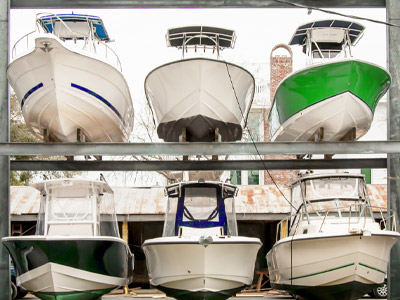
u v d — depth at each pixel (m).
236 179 20.56
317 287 9.52
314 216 10.65
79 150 9.03
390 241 9.13
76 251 9.02
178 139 10.75
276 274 10.91
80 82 9.55
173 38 10.92
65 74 9.39
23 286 9.41
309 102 10.06
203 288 9.06
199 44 11.16
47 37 8.84
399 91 10.00
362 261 8.97
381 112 21.50
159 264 9.44
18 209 15.44
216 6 10.29
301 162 10.81
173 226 10.31
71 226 10.06
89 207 10.20
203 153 9.07
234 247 9.04
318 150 9.12
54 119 9.85
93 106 9.84
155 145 9.07
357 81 9.69
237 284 9.35
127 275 10.57
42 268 9.01
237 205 15.84
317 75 9.78
